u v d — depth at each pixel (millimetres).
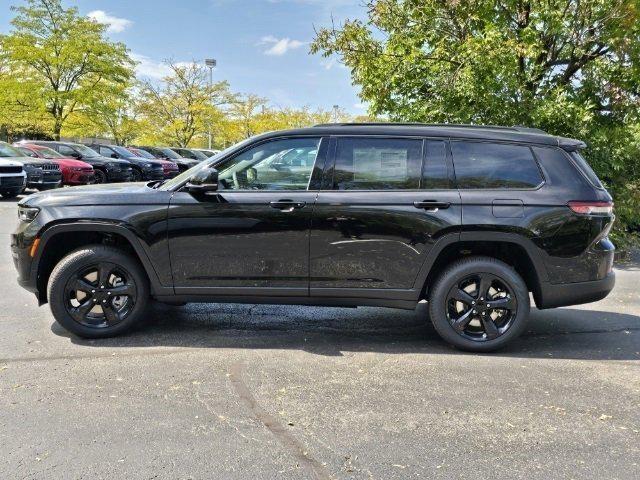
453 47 9453
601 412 3447
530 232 4258
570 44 9797
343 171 4398
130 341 4574
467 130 4477
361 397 3592
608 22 9281
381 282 4387
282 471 2721
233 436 3049
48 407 3336
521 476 2725
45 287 4645
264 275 4414
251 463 2787
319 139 4441
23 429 3064
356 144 4422
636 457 2922
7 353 4227
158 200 4398
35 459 2768
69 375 3826
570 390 3773
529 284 4551
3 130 33750
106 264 4492
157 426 3137
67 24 27578
